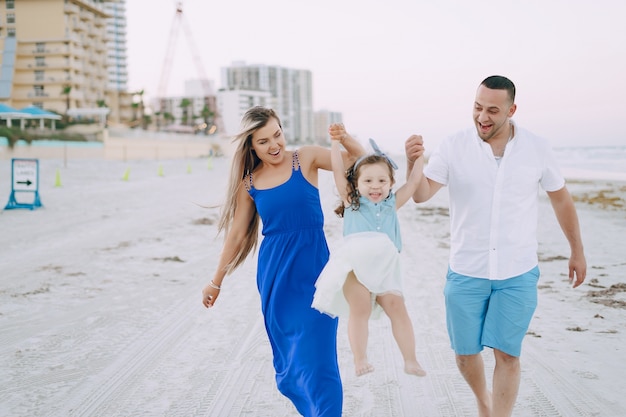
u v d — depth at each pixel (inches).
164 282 339.9
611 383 183.2
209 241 486.9
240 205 153.6
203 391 182.4
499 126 131.3
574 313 265.9
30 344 229.0
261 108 145.4
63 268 376.8
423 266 386.6
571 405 167.6
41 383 189.8
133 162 2263.8
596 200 854.5
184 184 1136.8
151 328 250.8
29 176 697.6
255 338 236.2
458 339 139.9
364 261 124.6
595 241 482.6
